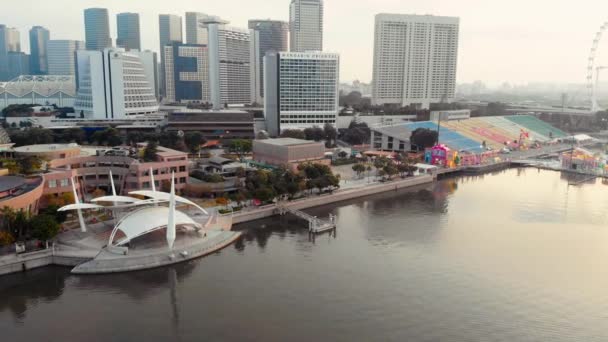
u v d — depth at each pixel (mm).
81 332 88125
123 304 99188
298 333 88062
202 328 89625
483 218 167500
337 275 114562
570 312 97750
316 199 185000
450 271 117688
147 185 174375
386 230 152625
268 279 111812
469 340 86625
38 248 122062
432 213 175000
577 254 130500
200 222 146250
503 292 106250
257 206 170500
